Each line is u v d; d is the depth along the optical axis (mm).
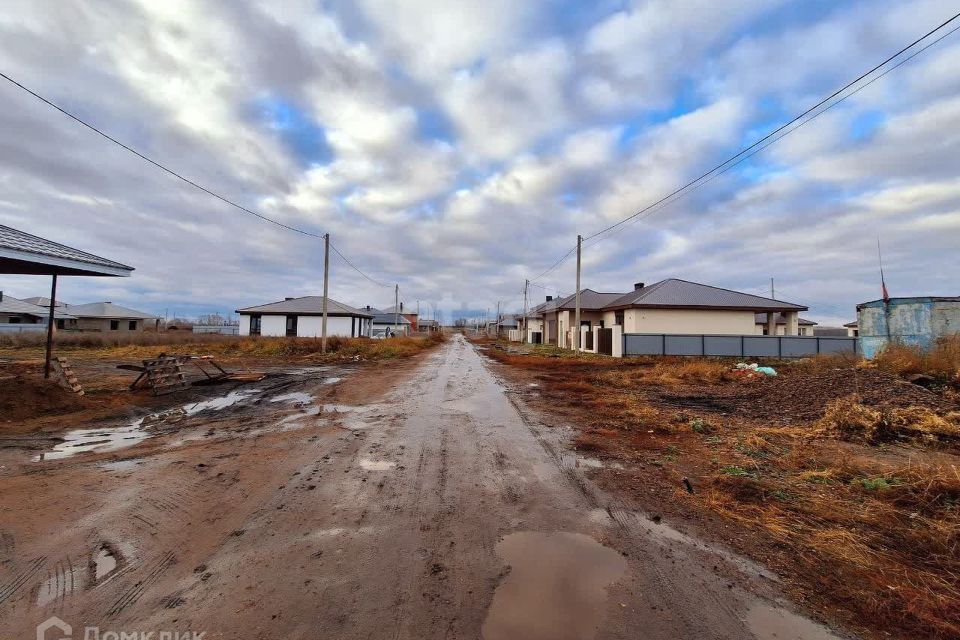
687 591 2193
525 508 3219
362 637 1835
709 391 9102
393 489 3564
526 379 11273
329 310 33625
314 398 8070
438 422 6098
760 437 5320
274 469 4035
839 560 2521
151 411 6781
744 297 22016
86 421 6023
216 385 9703
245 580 2244
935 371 7738
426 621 1938
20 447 4750
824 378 7898
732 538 2787
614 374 12328
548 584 2234
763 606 2080
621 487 3672
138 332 30172
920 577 2350
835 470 4043
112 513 3045
